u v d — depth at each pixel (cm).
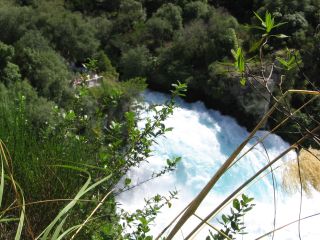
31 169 295
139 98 2291
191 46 3525
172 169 394
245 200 259
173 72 3450
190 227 1752
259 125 159
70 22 3469
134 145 367
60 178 299
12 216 276
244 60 185
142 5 4103
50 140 338
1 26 3244
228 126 3089
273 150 2688
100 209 310
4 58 2662
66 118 371
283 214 2025
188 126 2973
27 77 2683
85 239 287
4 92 356
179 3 3988
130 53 3500
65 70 2811
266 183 2292
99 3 4050
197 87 3341
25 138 307
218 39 3488
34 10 3491
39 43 3111
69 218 292
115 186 354
